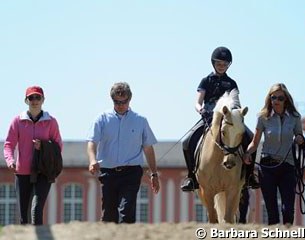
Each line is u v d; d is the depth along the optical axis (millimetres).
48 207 65312
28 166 16625
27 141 16688
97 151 17141
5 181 65125
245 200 19766
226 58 18516
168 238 12602
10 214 65000
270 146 17125
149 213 65000
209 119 18203
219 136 17266
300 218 59812
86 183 65562
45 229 13078
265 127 17125
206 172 17562
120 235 12664
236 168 17312
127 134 16953
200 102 18594
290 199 16969
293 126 17109
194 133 18703
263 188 17141
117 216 17078
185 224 13648
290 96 17109
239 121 17078
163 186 65062
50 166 16484
